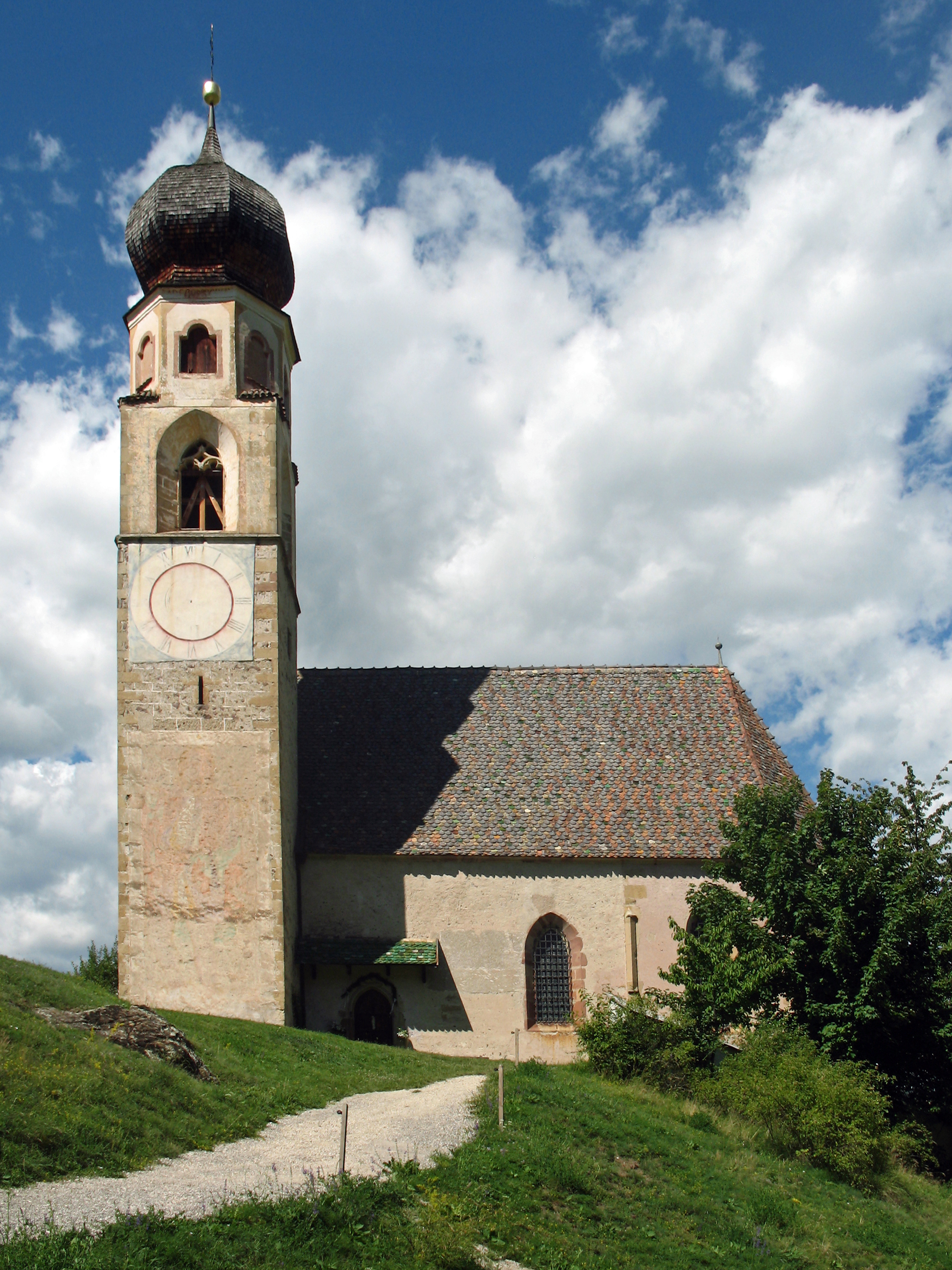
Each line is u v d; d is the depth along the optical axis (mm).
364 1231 14844
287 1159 17531
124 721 32156
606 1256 16734
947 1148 28531
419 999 33281
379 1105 22406
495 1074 24984
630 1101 24516
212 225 34688
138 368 35781
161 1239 13102
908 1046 28594
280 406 34969
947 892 28984
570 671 40500
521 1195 17922
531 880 34125
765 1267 17844
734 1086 25047
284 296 37188
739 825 31750
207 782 31828
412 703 39062
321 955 32875
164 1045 21406
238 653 32625
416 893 34062
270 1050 26344
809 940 28438
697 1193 20062
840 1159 23469
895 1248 20125
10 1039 18547
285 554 34531
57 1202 14047
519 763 36906
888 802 29891
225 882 31234
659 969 29703
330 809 35438
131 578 33000
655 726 38406
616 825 34812
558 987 33750
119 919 30938
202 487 34375
